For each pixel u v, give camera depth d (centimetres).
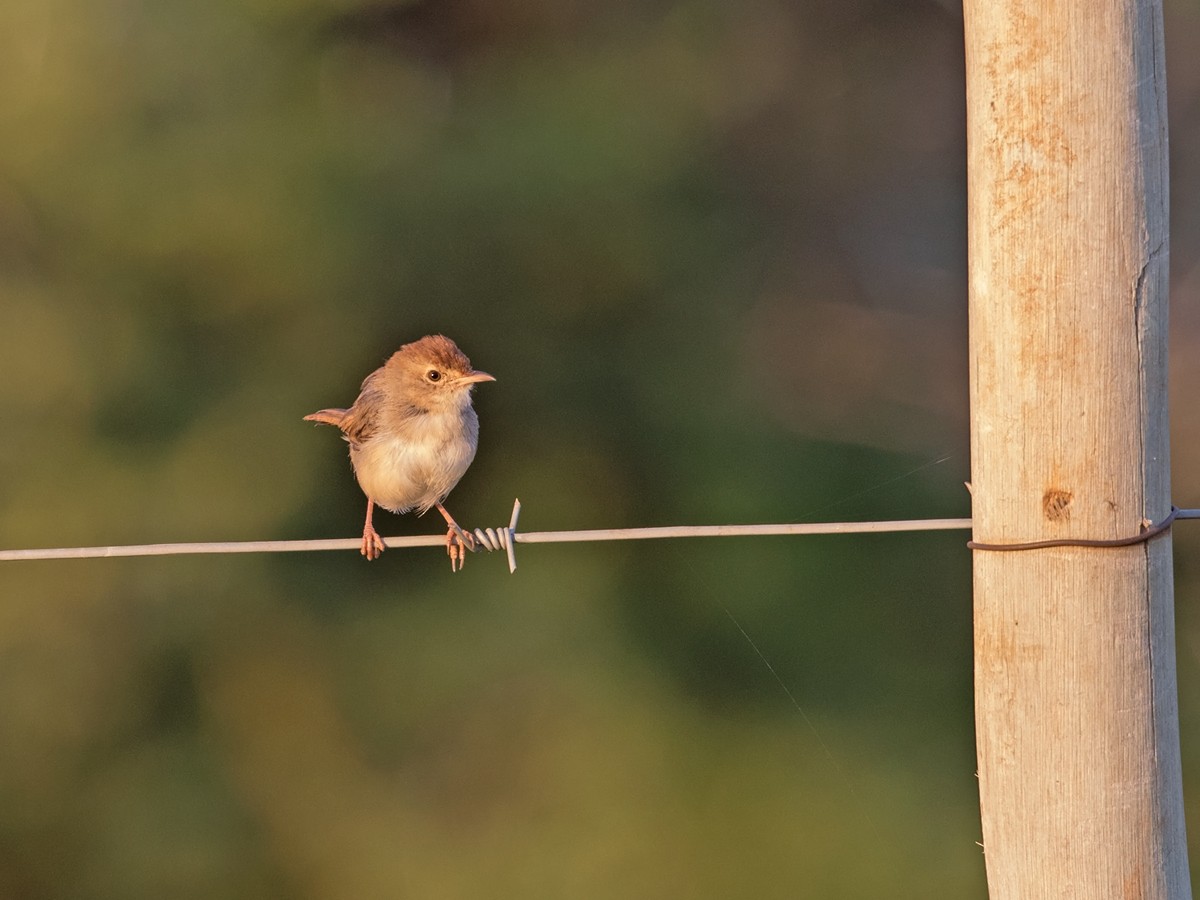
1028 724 558
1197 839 1463
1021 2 533
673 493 1405
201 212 1301
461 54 1434
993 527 559
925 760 1398
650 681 1390
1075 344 539
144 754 1350
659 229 1405
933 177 1777
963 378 1742
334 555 1370
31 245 1301
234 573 1349
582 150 1390
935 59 1781
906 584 1443
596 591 1398
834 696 1402
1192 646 1611
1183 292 1828
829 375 1666
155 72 1307
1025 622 554
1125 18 527
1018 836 565
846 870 1357
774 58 1655
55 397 1298
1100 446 540
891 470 1511
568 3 1449
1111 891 554
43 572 1309
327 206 1323
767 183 1620
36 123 1288
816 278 1670
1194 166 1842
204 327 1320
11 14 1285
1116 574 544
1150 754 551
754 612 1405
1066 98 531
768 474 1445
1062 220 536
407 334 1345
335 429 1338
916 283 1766
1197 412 1780
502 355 1364
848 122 1730
